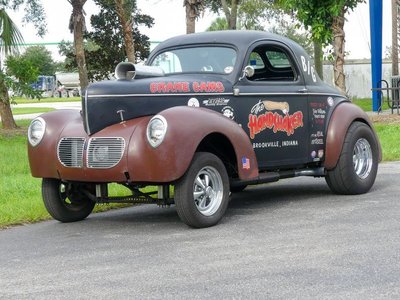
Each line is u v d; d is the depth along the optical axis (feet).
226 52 24.57
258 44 24.93
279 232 20.45
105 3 86.79
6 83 66.64
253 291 14.65
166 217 24.43
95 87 21.81
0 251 19.85
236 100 23.54
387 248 17.87
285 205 25.39
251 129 23.90
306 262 16.80
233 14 78.95
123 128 21.66
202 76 24.08
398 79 65.51
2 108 70.49
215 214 21.97
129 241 20.35
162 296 14.57
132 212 26.07
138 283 15.64
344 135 26.43
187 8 62.08
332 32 58.59
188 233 21.03
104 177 21.80
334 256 17.26
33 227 23.76
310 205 25.07
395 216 22.13
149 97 21.98
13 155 45.34
